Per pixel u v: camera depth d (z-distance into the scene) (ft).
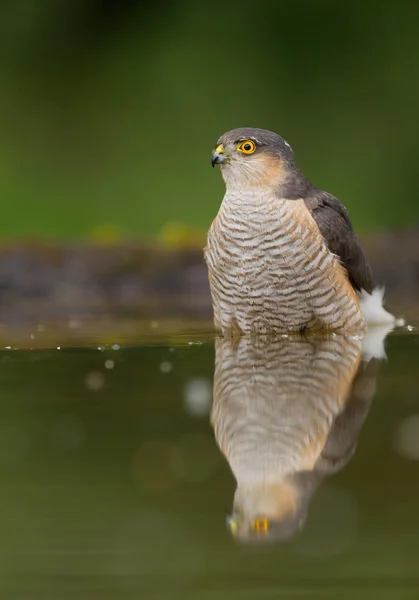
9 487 16.88
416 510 15.33
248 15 83.92
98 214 77.00
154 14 84.64
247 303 35.19
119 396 23.32
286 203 34.14
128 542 14.65
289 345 32.60
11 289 52.29
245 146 34.42
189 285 53.16
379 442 18.53
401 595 13.00
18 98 82.79
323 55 83.10
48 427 20.40
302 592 13.10
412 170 80.48
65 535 15.10
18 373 27.02
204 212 77.66
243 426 20.12
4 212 76.13
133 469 17.70
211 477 17.08
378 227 78.28
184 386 24.49
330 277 34.55
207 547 14.55
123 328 38.52
